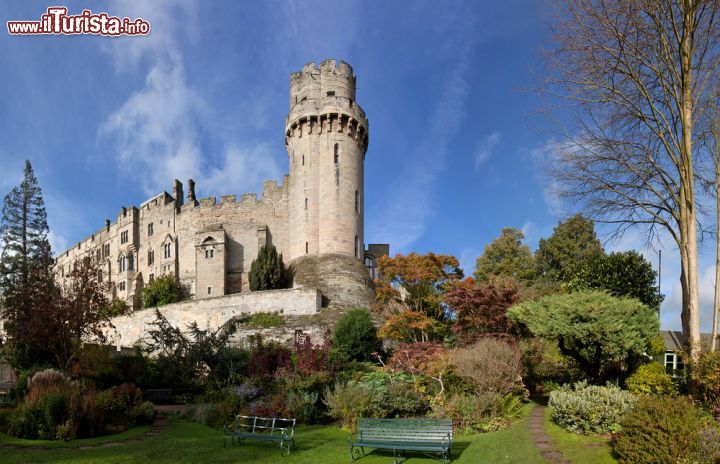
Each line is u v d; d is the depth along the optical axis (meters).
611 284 27.83
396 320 27.89
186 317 41.62
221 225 54.38
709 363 13.77
